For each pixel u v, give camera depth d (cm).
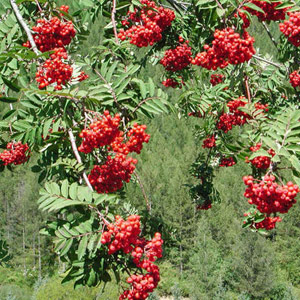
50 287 2838
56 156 455
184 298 4072
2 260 575
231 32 422
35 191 5338
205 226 4316
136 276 329
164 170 5547
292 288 3809
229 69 685
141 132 394
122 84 400
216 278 3822
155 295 3341
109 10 569
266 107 629
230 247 4369
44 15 448
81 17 570
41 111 381
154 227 458
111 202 344
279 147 358
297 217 4297
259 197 366
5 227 5306
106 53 505
